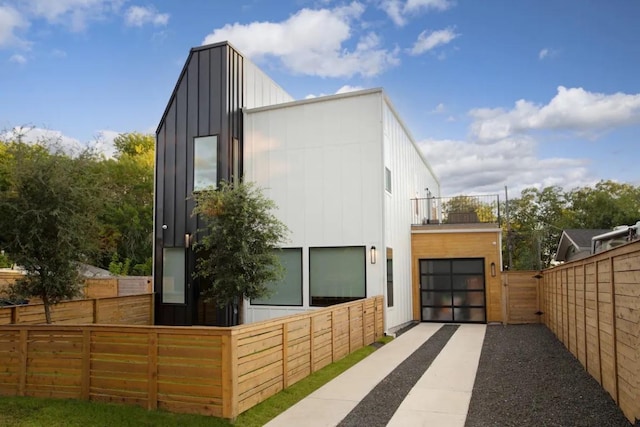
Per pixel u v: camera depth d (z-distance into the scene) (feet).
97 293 52.65
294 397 20.48
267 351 20.04
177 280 42.68
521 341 35.50
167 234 43.06
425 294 51.08
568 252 72.90
